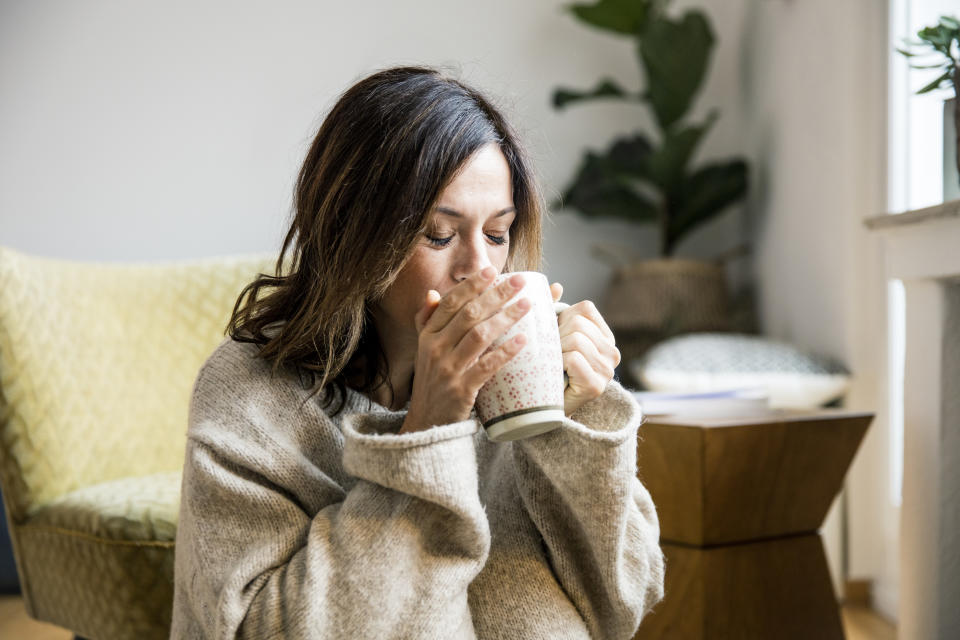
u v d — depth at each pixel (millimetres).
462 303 640
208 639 699
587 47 2510
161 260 2334
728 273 2521
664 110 2316
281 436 733
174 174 2342
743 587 1174
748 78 2428
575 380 708
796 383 1732
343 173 712
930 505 1095
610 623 795
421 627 646
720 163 2311
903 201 1700
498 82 2467
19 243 2281
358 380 804
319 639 626
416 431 661
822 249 1971
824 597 1244
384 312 771
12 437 1258
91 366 1380
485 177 697
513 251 800
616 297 2320
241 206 2365
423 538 662
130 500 1169
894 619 1668
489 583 769
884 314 1762
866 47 1801
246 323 799
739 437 1137
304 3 2395
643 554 788
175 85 2342
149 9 2330
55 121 2291
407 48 2436
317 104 2395
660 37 2262
